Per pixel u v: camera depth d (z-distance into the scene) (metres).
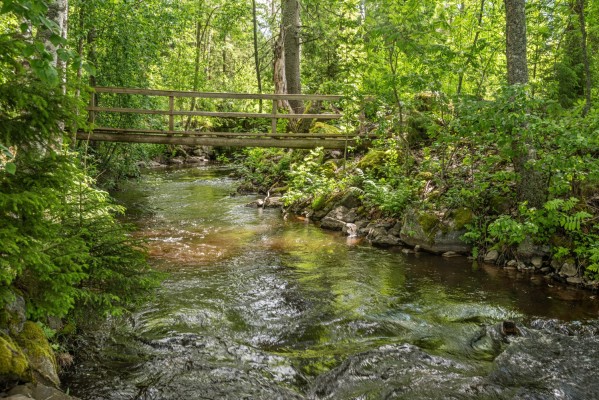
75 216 4.66
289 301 5.94
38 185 3.17
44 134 3.19
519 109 7.16
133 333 4.84
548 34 10.71
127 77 13.41
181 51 23.50
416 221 8.56
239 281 6.67
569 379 4.05
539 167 7.00
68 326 4.55
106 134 11.40
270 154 17.23
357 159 12.76
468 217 8.21
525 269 7.26
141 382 3.84
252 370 4.14
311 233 9.76
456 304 5.91
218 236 9.39
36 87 2.99
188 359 4.29
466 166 9.43
